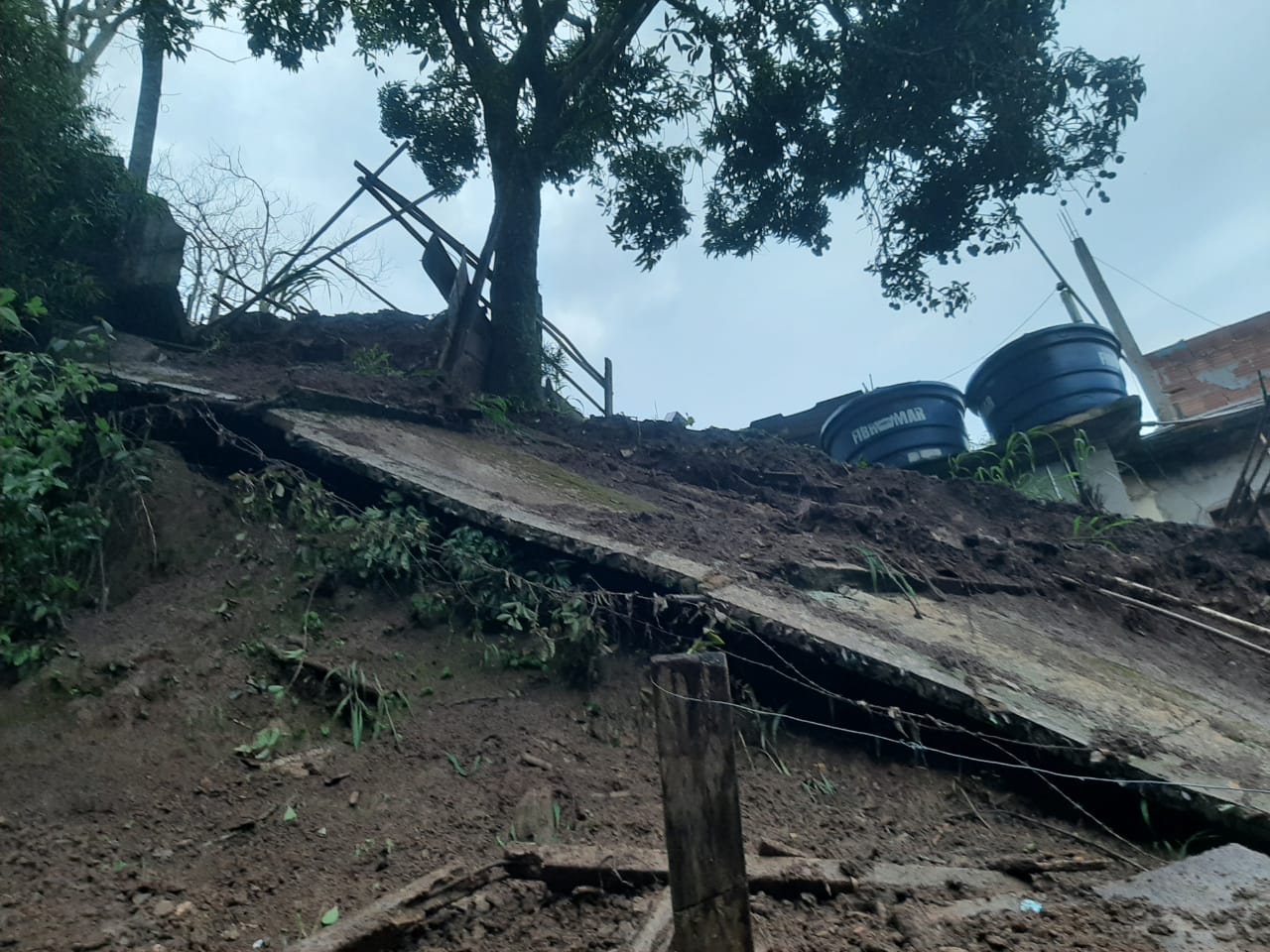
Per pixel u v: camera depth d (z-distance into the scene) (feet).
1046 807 11.03
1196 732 12.32
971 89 28.78
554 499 17.26
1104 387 27.68
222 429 16.69
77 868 9.15
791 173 34.35
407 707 12.29
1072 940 7.50
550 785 10.75
